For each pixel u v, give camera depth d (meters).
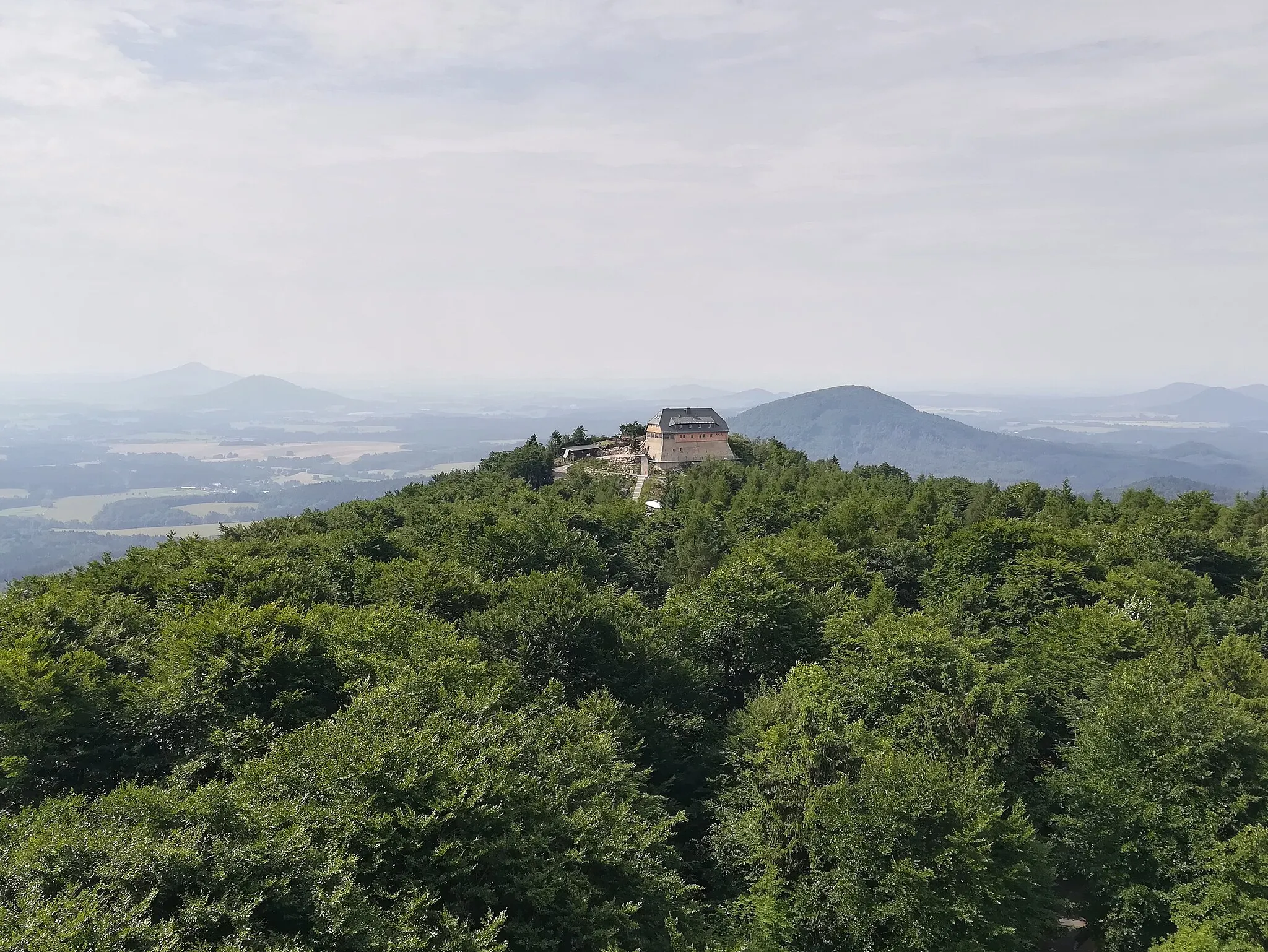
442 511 110.62
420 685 45.25
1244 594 85.19
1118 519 118.88
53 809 33.00
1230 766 47.78
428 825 34.09
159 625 56.44
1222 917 43.22
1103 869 48.72
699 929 39.62
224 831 32.44
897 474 191.38
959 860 41.03
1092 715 55.91
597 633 60.16
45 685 40.38
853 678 57.34
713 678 62.00
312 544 84.19
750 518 110.69
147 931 26.38
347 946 29.38
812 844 42.94
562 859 36.47
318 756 36.97
